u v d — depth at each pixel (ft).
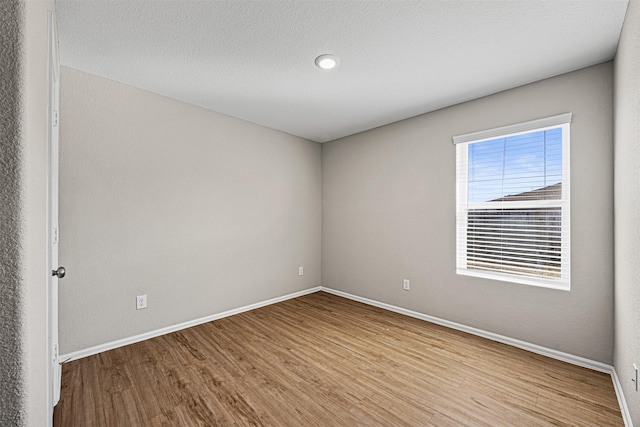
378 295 12.03
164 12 5.41
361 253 12.68
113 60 7.06
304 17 5.57
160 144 9.02
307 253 13.84
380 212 11.95
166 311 9.21
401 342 8.69
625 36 5.36
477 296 9.17
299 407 5.81
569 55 6.71
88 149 7.70
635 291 4.81
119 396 6.09
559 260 7.77
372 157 12.25
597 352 7.06
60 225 7.29
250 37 6.18
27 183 1.74
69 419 5.40
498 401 5.99
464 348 8.27
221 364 7.40
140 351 8.03
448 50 6.59
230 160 10.82
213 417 5.52
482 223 9.22
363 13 5.45
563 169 7.68
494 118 8.75
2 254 1.67
